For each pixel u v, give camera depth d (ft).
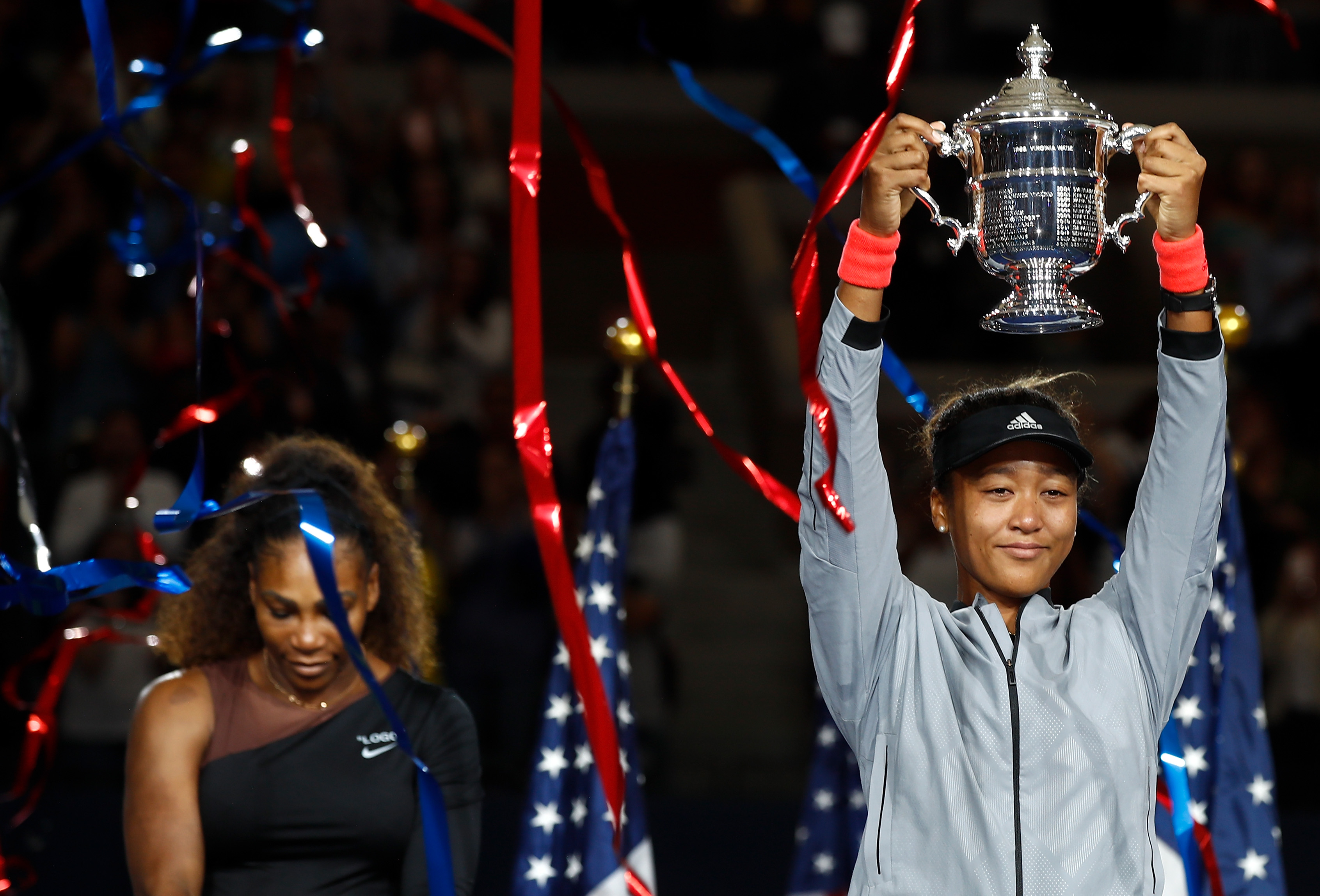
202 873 29.55
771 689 95.55
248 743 30.01
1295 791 77.56
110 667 70.08
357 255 91.20
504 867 61.77
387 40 140.15
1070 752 26.58
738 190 144.36
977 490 27.96
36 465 81.82
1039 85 26.23
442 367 94.07
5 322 30.96
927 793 26.76
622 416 43.47
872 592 27.30
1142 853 26.45
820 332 26.76
